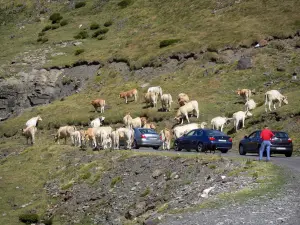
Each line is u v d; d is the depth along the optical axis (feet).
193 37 221.87
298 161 83.61
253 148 97.60
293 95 141.49
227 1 254.27
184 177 77.66
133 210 74.64
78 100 201.98
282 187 57.82
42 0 349.20
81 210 87.86
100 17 299.79
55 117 184.55
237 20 226.99
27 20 327.67
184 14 258.78
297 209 47.52
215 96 164.45
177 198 66.74
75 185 98.37
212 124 131.03
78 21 304.30
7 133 186.19
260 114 132.16
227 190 59.88
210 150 101.76
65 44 269.64
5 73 241.76
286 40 193.36
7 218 90.74
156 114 155.84
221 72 184.14
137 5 297.94
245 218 45.39
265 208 48.78
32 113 197.77
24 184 107.04
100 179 96.32
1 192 103.30
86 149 118.42
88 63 233.35
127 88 197.57
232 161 77.20
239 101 154.51
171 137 136.56
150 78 202.90
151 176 85.40
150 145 119.24
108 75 219.00
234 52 196.44
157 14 273.95
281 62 178.50
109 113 170.40
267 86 163.53
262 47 193.16
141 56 220.23
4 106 230.07
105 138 116.98
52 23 313.32
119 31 269.85
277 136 95.61
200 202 56.70
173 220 49.60
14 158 126.52
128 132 114.01
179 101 156.87
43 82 228.43
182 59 206.28
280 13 218.38
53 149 124.16
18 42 290.35
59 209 91.15
